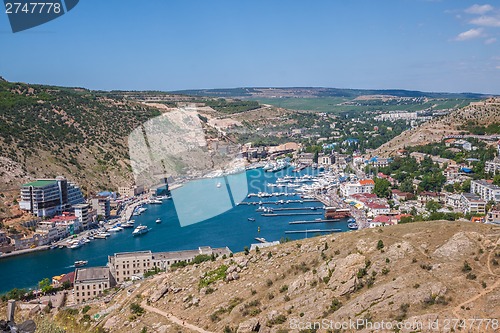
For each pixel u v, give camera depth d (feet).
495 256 278.46
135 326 347.36
